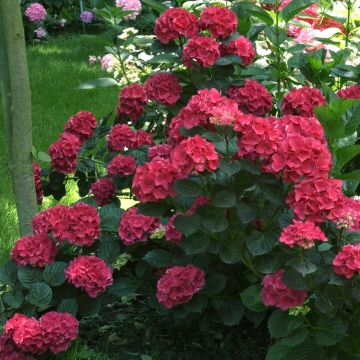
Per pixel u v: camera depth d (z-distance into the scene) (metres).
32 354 2.83
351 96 3.41
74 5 9.27
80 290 2.97
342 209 2.38
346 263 2.31
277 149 2.48
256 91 3.17
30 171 3.23
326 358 2.59
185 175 2.52
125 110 3.49
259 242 2.58
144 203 2.63
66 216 2.90
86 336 3.07
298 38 4.05
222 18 3.20
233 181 2.59
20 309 2.91
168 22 3.19
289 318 2.53
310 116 3.07
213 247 2.70
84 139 3.62
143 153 3.39
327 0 4.30
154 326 3.12
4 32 3.05
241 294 2.66
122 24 6.06
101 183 3.39
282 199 2.53
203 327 2.92
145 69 4.27
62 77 6.62
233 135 2.57
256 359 2.92
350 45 4.11
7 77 3.11
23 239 2.94
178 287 2.75
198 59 3.15
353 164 3.35
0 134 5.26
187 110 2.69
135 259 3.09
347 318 2.60
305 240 2.31
